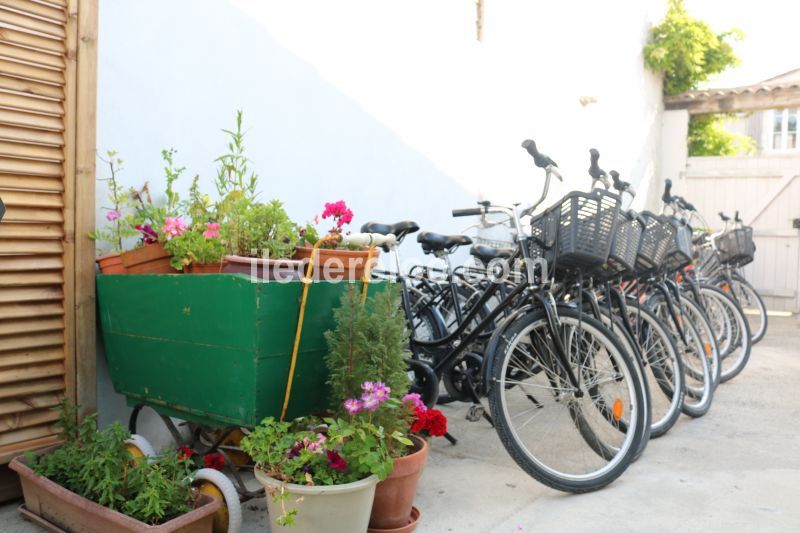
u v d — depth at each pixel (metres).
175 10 2.70
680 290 4.14
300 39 3.30
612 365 2.75
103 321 2.36
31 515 2.12
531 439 3.06
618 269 2.94
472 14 4.79
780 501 2.43
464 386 2.98
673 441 3.14
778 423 3.46
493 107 5.10
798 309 7.78
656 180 8.58
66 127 2.26
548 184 2.62
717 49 8.52
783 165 7.90
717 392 4.12
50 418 2.25
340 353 2.06
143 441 2.19
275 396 1.99
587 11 6.71
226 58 2.92
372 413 2.07
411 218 4.18
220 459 2.25
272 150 3.16
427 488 2.54
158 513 1.82
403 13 4.04
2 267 2.12
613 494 2.49
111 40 2.47
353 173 3.67
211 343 2.01
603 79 7.10
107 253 2.47
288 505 1.86
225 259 2.17
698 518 2.28
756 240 8.01
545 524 2.23
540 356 2.66
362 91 3.72
